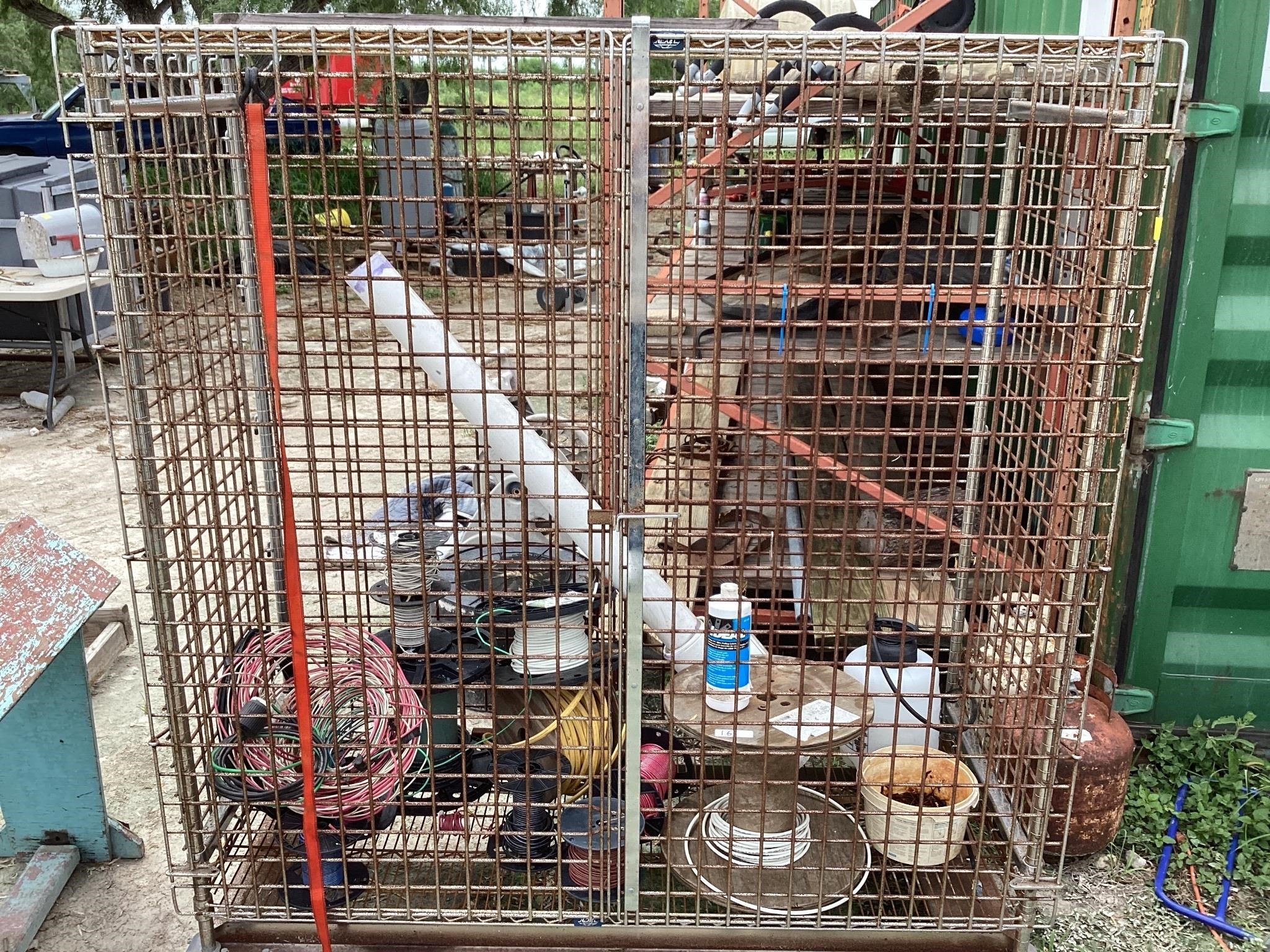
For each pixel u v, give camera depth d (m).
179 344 2.54
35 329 7.15
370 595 2.65
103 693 3.76
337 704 2.49
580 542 2.63
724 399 2.18
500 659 2.61
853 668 2.92
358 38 1.99
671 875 2.62
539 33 1.99
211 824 2.59
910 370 3.55
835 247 2.38
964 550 3.02
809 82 2.04
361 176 2.03
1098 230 2.33
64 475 5.72
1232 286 2.91
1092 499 2.26
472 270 2.35
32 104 14.49
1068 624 2.32
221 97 2.30
